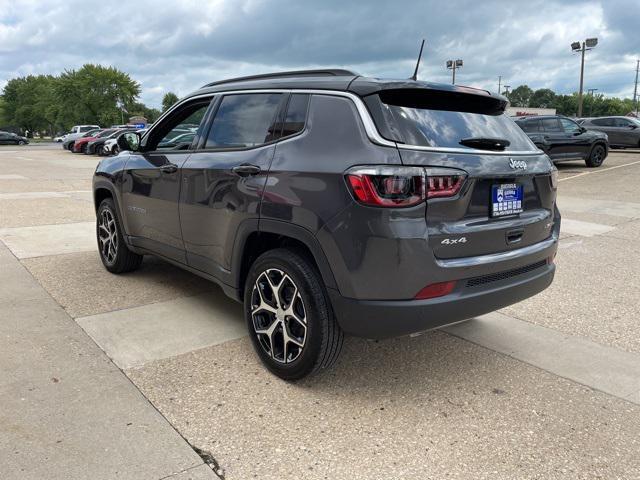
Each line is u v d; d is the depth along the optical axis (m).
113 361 3.55
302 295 3.10
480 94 3.36
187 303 4.66
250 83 3.88
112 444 2.66
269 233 3.33
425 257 2.78
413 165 2.76
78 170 20.05
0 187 13.57
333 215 2.88
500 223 3.15
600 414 3.05
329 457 2.62
